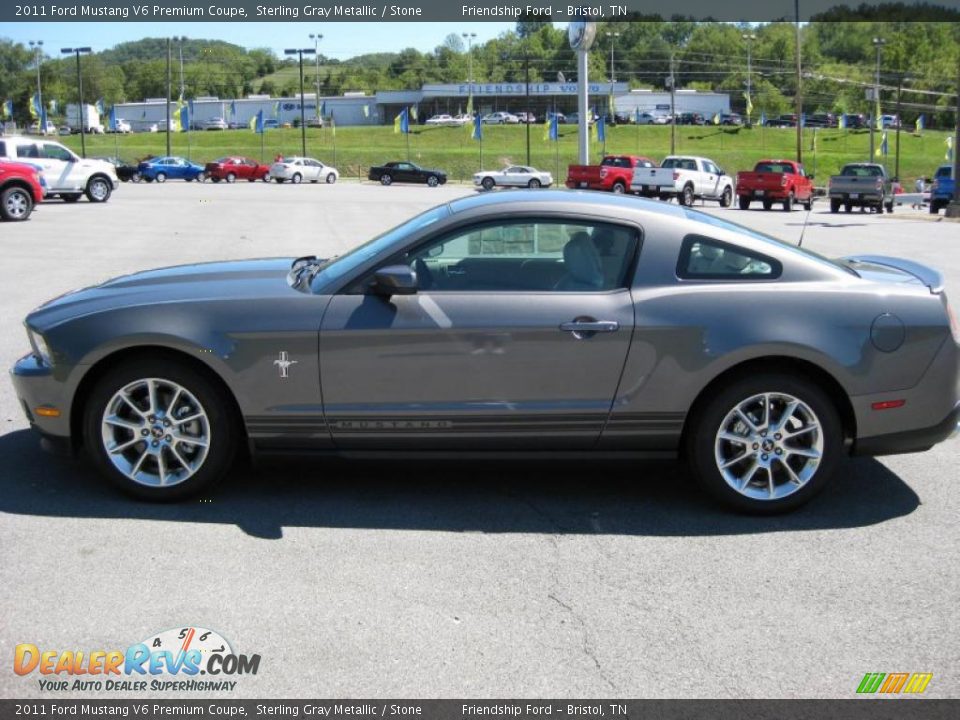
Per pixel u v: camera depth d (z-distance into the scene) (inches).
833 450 173.9
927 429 175.9
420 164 3553.2
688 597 144.2
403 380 170.7
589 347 169.8
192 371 172.6
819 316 170.9
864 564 156.7
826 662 126.3
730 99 5007.4
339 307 171.2
